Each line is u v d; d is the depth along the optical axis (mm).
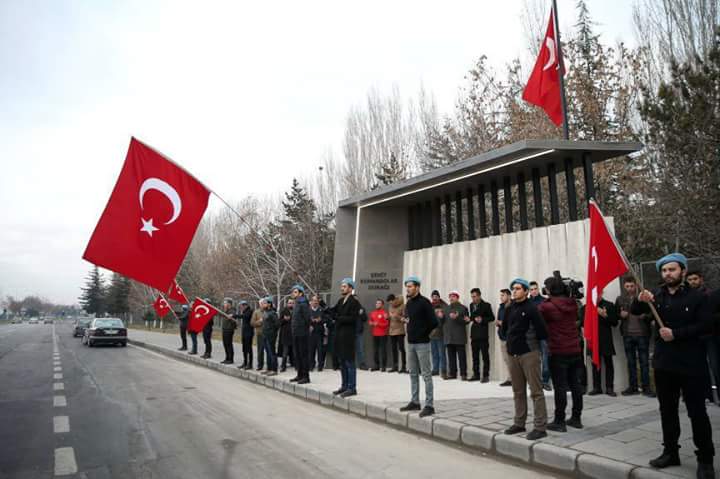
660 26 15188
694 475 4379
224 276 34719
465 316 10602
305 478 4961
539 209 10336
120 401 9391
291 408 8812
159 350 22484
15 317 153500
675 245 12969
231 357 15578
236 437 6641
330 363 13641
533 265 10148
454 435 6426
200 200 8594
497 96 19531
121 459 5672
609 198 16516
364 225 13883
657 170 12547
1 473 5211
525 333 5953
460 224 12273
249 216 36656
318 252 30016
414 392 7570
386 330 12711
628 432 5879
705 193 10750
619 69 16953
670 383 4645
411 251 13422
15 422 7613
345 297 9312
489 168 10305
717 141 10133
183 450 6012
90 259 7633
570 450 5176
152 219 8125
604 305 8422
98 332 24578
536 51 18703
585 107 16516
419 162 27984
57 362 17062
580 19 20531
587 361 8789
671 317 4594
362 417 8070
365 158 28859
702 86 10195
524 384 6047
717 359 7230
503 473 5133
